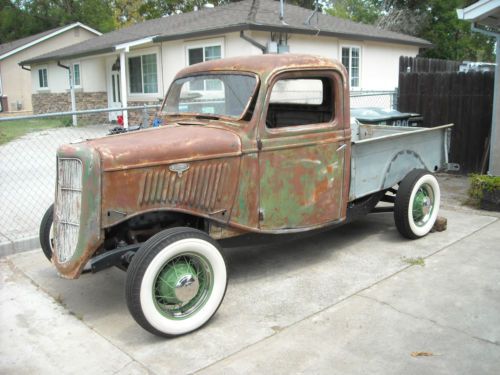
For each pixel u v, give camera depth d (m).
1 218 6.13
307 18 15.20
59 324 3.70
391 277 4.37
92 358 3.23
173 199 3.62
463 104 8.43
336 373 2.97
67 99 20.81
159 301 3.44
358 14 36.44
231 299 4.02
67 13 39.12
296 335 3.43
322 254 4.99
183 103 4.66
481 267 4.52
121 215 3.42
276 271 4.59
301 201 4.29
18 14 38.59
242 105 4.02
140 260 3.23
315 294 4.07
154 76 15.90
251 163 3.94
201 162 3.70
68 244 3.62
